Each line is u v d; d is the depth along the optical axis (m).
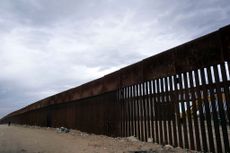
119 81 9.62
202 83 5.70
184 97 6.25
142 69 8.06
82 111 13.54
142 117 7.94
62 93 17.22
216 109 5.32
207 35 5.65
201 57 5.78
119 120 9.47
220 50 5.30
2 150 6.99
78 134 12.24
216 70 5.39
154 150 5.92
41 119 23.25
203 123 5.61
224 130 5.13
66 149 6.87
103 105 11.01
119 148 6.65
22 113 34.59
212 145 5.37
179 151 5.75
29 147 7.53
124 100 9.20
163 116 6.94
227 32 5.18
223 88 5.23
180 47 6.44
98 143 8.02
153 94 7.46
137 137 8.15
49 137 11.12
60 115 17.52
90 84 12.61
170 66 6.77
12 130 18.77
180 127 6.31
